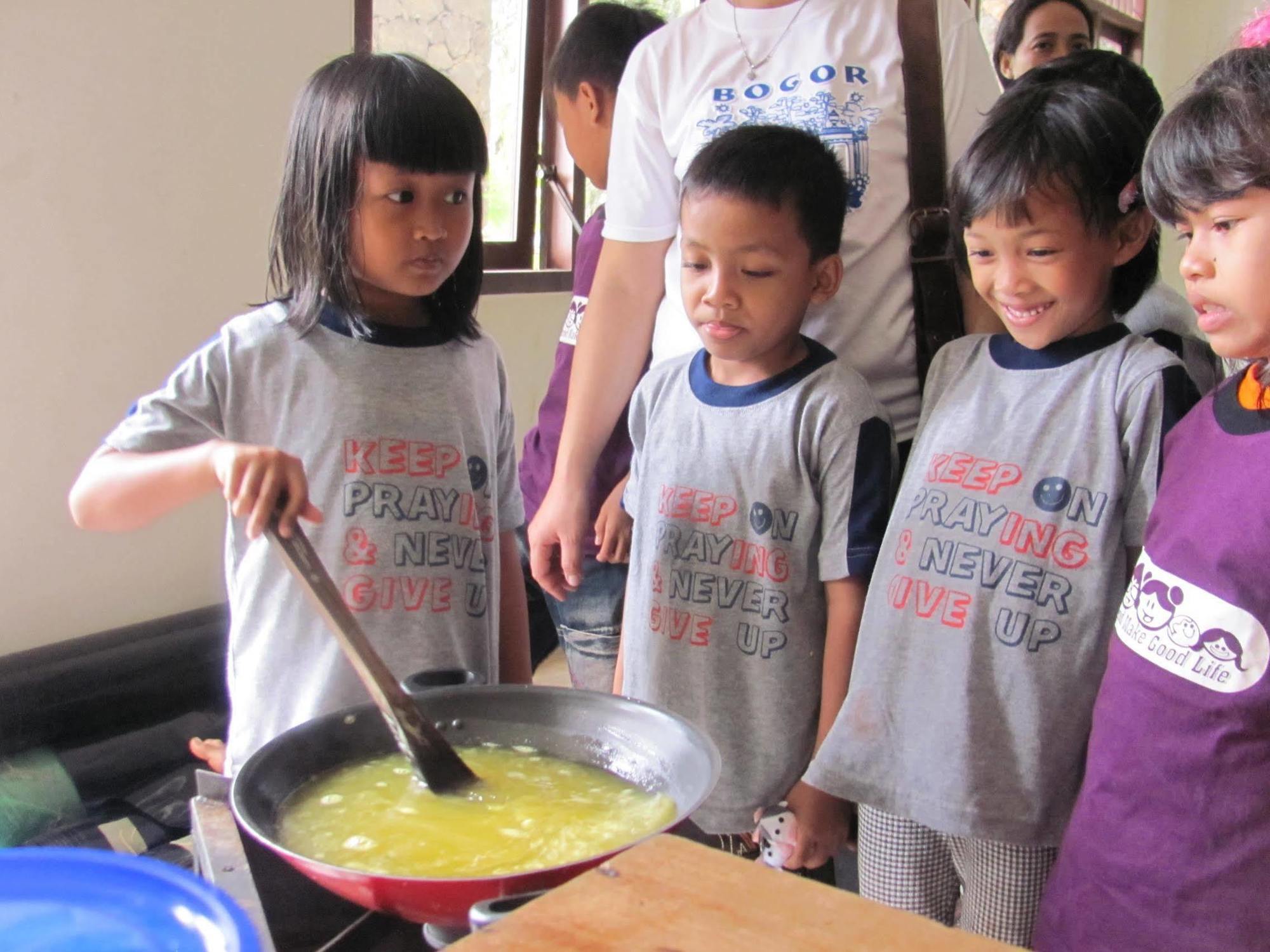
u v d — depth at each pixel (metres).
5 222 2.04
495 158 3.24
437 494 1.14
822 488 1.20
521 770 0.84
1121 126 1.06
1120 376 1.05
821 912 0.53
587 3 3.19
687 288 1.22
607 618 1.70
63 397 2.16
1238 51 0.87
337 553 1.10
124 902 0.55
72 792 2.05
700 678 1.24
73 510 1.04
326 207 1.09
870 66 1.33
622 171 1.45
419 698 0.87
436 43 2.96
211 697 2.36
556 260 3.42
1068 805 1.06
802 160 1.19
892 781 1.12
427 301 1.20
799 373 1.22
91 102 2.12
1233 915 0.85
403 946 0.73
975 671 1.07
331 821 0.77
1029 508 1.07
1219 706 0.85
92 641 2.22
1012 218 1.06
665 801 0.78
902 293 1.34
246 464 0.85
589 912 0.53
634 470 1.38
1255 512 0.83
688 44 1.41
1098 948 0.92
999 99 1.22
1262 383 0.88
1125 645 0.93
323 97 1.09
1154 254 1.15
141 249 2.23
